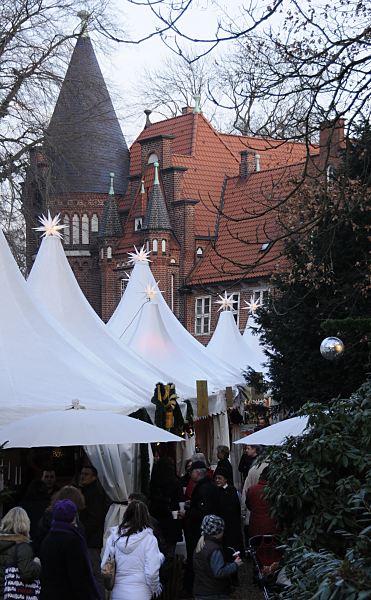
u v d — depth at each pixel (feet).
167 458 54.85
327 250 41.73
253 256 202.90
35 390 52.80
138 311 93.56
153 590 35.01
